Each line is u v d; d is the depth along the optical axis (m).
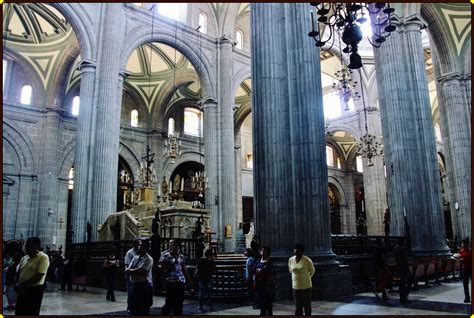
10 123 22.19
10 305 8.91
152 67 26.53
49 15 21.41
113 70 17.19
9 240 20.48
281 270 8.74
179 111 30.08
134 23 19.61
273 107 9.78
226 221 20.20
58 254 15.45
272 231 9.15
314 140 9.47
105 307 8.44
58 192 23.16
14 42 22.19
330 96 33.12
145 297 5.45
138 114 27.91
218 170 21.03
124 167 26.66
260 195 9.50
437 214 13.75
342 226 36.56
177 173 30.69
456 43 20.06
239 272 9.30
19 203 21.73
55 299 9.91
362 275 10.79
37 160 22.69
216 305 8.41
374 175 27.31
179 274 6.40
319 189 9.23
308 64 9.92
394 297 8.95
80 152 15.89
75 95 24.97
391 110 14.70
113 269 9.69
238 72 24.59
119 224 14.32
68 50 23.00
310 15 10.38
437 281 11.53
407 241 13.24
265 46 10.19
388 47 15.20
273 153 9.53
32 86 23.48
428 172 13.98
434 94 32.72
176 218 15.20
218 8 23.55
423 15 19.56
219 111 22.03
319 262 8.80
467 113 19.62
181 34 21.56
